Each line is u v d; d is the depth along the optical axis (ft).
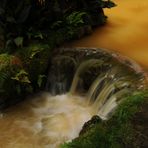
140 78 24.58
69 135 24.68
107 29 34.04
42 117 26.63
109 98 24.53
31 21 31.14
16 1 30.30
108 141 15.99
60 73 28.96
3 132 25.21
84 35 32.55
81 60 28.50
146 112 16.74
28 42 29.71
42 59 28.58
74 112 26.66
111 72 26.22
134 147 15.38
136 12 38.17
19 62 27.66
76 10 34.27
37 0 31.45
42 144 23.94
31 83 28.40
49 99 28.58
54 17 31.96
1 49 28.84
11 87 27.17
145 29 33.81
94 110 26.12
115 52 29.12
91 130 17.11
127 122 16.43
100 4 34.81
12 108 27.71
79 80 28.17
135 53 28.96
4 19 29.78
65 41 31.30
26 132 25.13
